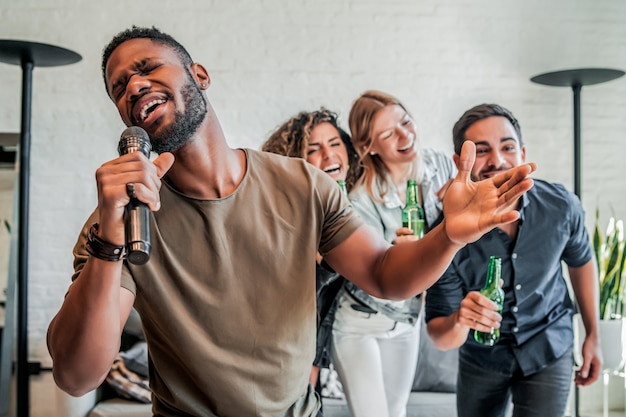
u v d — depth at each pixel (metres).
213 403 1.49
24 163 3.91
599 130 4.58
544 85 4.50
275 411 1.51
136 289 1.47
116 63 1.48
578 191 4.22
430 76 4.44
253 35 4.38
